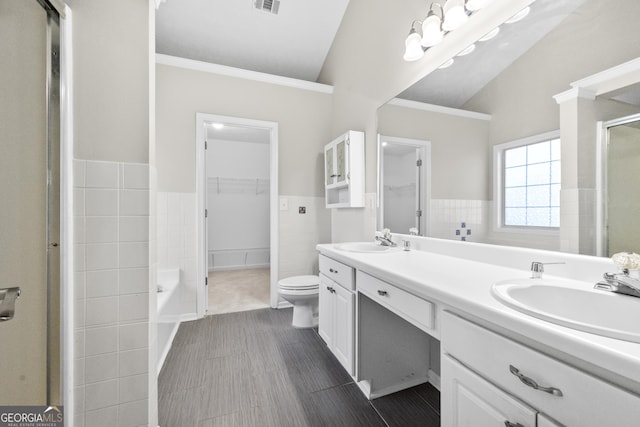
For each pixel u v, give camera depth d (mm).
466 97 1426
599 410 503
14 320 927
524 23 1147
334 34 2984
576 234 979
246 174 4914
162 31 2729
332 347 1808
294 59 3244
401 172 1923
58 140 1013
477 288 875
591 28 930
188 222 2611
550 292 876
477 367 760
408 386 1578
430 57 1647
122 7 1133
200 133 2643
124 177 1133
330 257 1871
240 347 2043
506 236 1242
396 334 1559
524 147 1159
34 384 976
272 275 2928
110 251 1115
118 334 1126
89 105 1089
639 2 812
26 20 935
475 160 1384
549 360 582
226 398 1478
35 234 974
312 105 3078
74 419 1071
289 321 2551
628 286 749
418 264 1292
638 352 465
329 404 1436
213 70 2703
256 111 2859
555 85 1041
